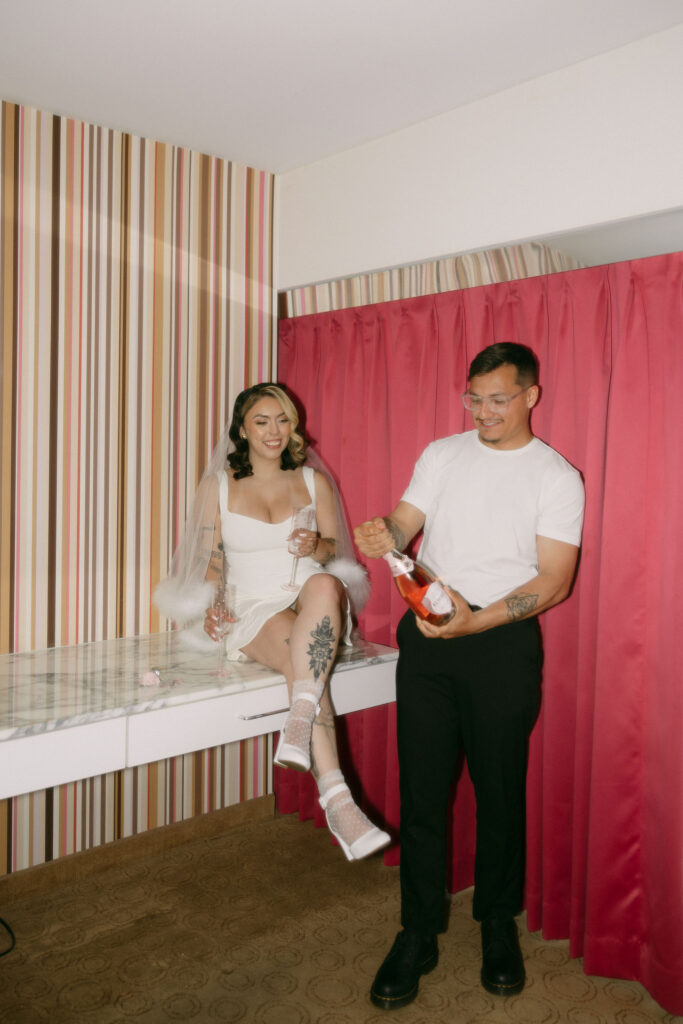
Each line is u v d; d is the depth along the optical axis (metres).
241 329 3.05
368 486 2.85
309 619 2.25
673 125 2.01
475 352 2.51
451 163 2.51
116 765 2.07
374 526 2.13
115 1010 2.03
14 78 2.29
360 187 2.80
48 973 2.17
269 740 3.19
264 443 2.52
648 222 2.10
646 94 2.06
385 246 2.73
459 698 2.11
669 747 2.04
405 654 2.19
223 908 2.50
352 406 2.88
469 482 2.13
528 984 2.17
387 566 2.81
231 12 1.93
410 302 2.68
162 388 2.84
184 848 2.90
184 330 2.88
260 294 3.10
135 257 2.74
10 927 2.39
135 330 2.75
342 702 2.51
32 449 2.54
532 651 2.09
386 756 2.85
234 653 2.54
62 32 2.04
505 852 2.13
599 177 2.16
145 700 2.12
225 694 2.26
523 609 2.00
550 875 2.35
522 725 2.07
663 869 2.05
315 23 1.98
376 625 2.86
